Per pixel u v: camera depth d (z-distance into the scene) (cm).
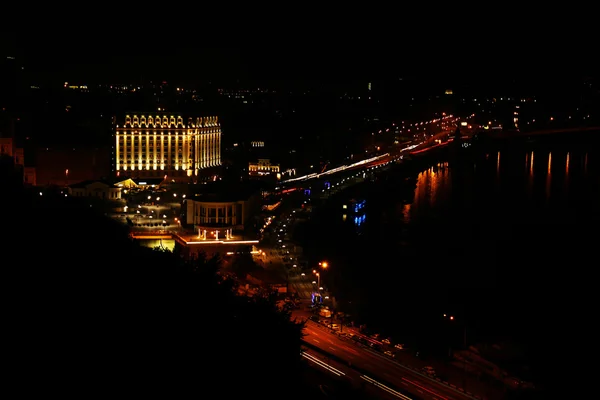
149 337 9525
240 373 9650
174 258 13375
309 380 13550
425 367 15938
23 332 8775
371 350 16825
